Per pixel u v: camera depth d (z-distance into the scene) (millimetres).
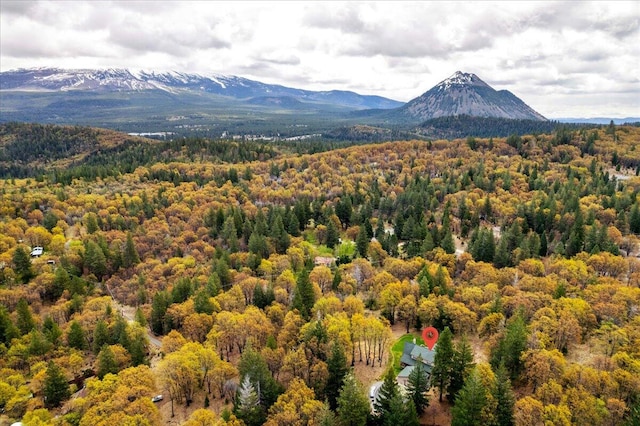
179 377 91438
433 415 86375
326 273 140875
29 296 135750
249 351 89875
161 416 89062
